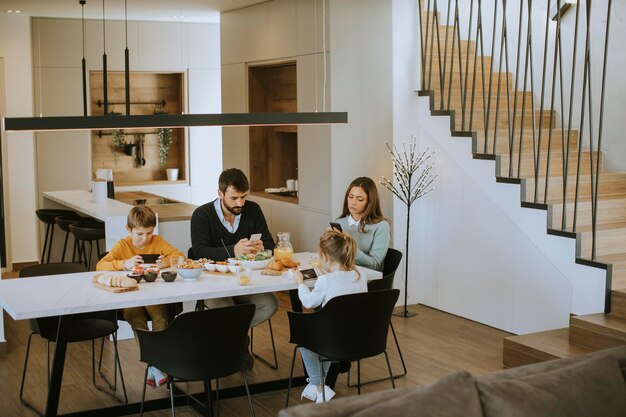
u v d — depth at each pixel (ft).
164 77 34.40
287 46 24.36
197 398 15.10
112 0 25.29
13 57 28.43
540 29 23.84
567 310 18.40
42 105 30.30
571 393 8.98
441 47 23.90
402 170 21.65
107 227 19.58
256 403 15.28
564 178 18.34
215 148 34.17
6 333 19.98
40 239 29.76
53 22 30.17
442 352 18.70
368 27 22.35
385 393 8.43
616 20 21.29
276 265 15.17
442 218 22.34
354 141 22.52
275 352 18.02
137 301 12.89
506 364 17.47
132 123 15.96
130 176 34.47
